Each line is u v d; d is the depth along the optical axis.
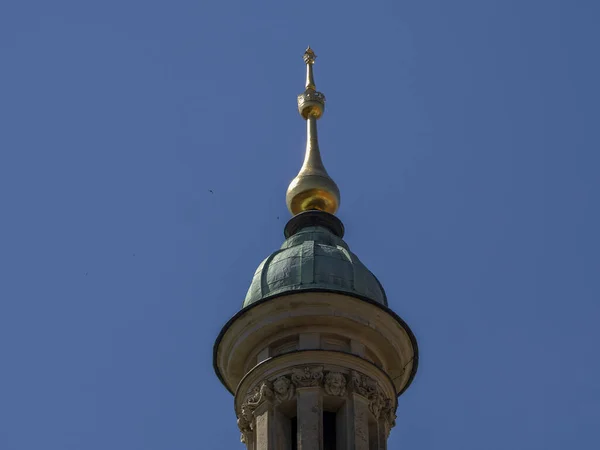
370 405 100.69
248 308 103.19
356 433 98.69
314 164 112.38
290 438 99.88
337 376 100.12
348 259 105.31
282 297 102.44
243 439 101.62
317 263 104.25
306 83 117.94
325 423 100.31
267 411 100.00
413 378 105.56
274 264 105.38
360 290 103.75
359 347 102.38
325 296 102.31
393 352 103.69
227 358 104.56
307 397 99.38
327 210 110.56
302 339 101.94
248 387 101.88
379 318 103.12
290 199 111.00
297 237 107.75
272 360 101.19
